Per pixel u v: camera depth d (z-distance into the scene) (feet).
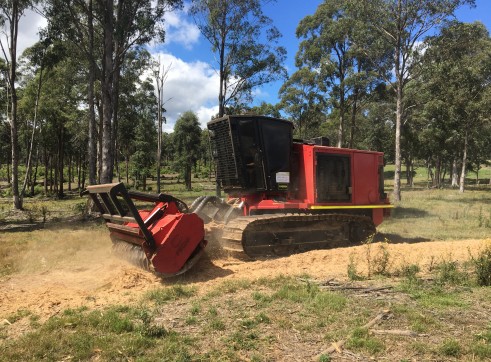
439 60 82.12
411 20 78.28
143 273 23.50
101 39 82.02
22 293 20.93
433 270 24.53
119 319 15.97
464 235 43.47
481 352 13.05
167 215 23.70
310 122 125.29
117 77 84.33
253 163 30.27
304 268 25.38
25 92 106.32
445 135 130.11
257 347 13.75
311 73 107.55
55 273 25.63
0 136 143.95
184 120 155.33
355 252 28.76
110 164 61.82
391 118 135.54
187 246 22.84
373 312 16.97
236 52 76.23
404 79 84.33
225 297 19.39
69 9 62.23
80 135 111.34
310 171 31.58
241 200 31.37
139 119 130.41
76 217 63.62
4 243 36.63
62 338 14.37
